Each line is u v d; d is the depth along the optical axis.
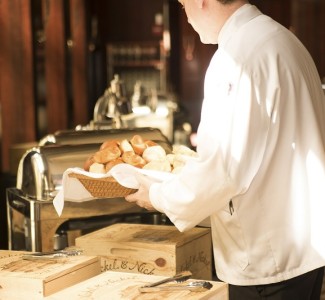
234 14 2.16
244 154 2.03
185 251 2.35
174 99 8.12
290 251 2.11
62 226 2.91
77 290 1.86
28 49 6.01
